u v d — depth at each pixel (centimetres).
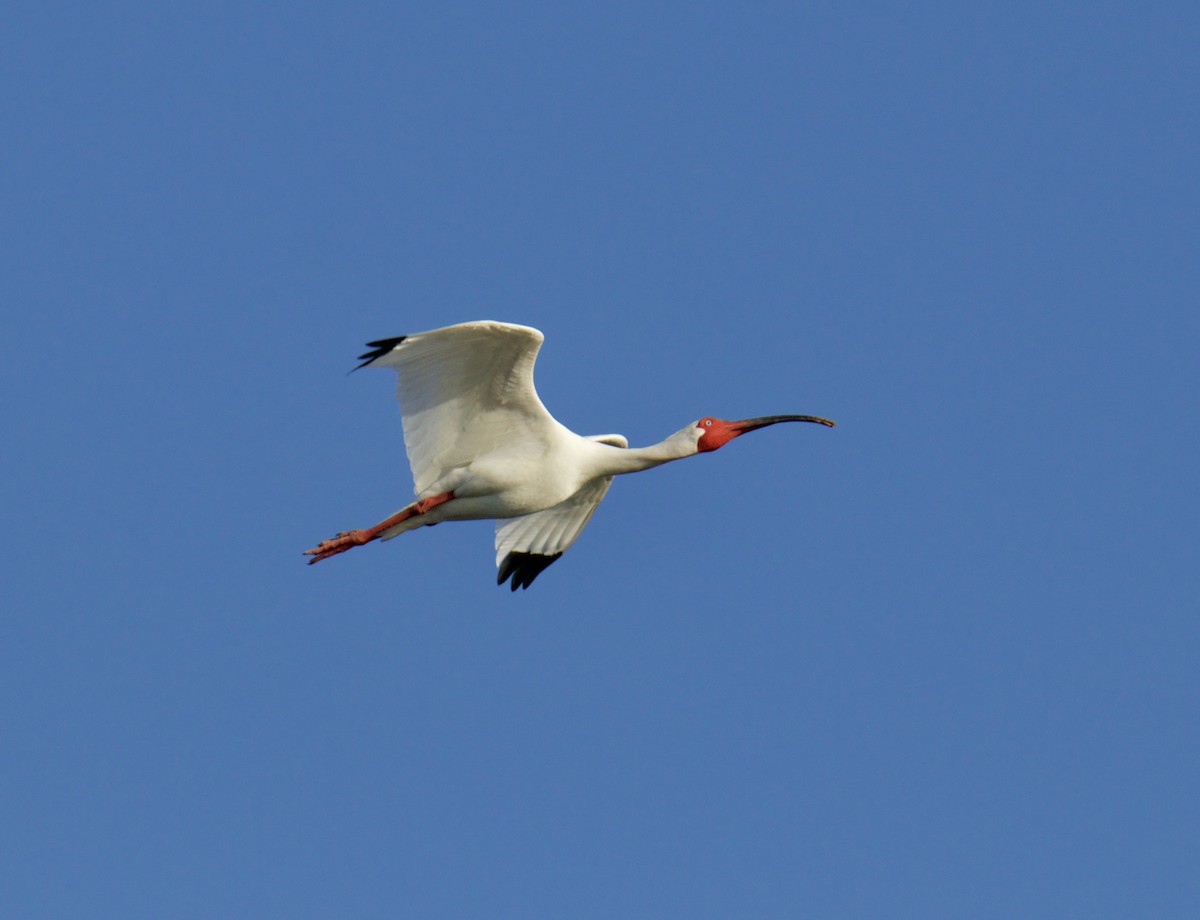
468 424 1872
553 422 1903
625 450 1980
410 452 1888
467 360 1803
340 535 1912
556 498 1934
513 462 1889
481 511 1927
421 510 1902
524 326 1748
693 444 2002
